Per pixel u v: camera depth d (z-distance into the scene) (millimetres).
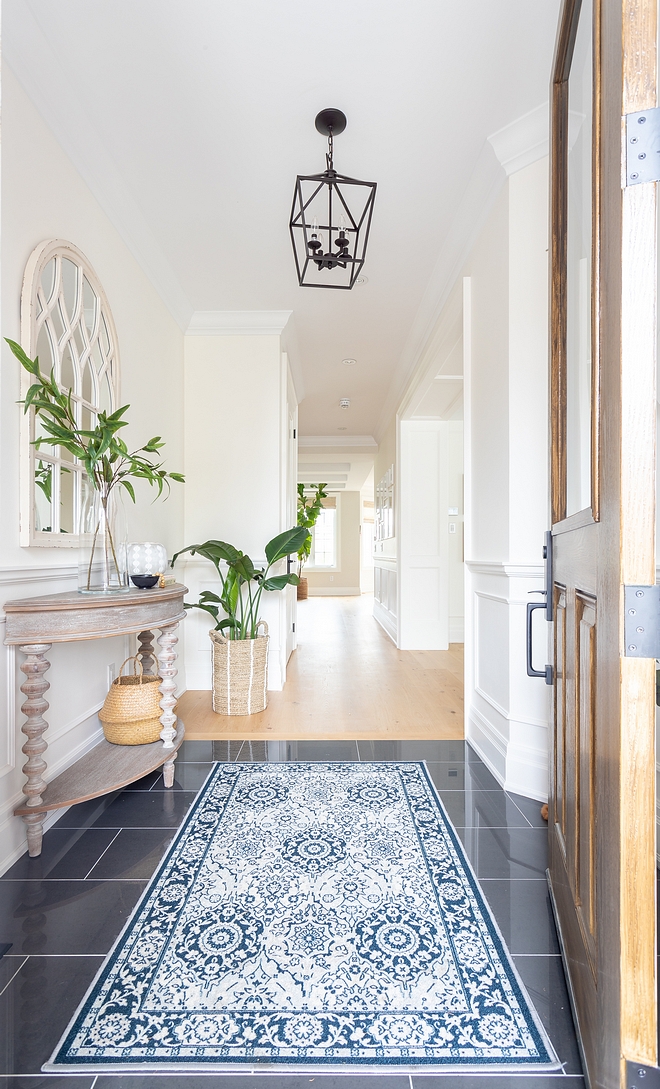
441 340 3508
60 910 1451
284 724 3055
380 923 1396
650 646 747
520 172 2225
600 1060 859
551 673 1516
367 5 1654
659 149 748
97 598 1764
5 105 1692
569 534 1244
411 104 2057
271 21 1706
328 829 1882
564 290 1492
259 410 3918
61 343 2041
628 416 764
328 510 13414
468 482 2869
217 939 1335
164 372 3428
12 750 1730
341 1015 1119
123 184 2494
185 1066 1012
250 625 3811
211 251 3104
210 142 2250
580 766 1114
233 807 2053
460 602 6098
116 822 1942
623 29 757
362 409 6551
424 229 2877
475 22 1716
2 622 1688
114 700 2258
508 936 1352
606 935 833
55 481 2010
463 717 3178
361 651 5441
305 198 2631
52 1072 1002
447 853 1729
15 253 1757
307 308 3814
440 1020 1109
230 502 3920
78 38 1757
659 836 1629
